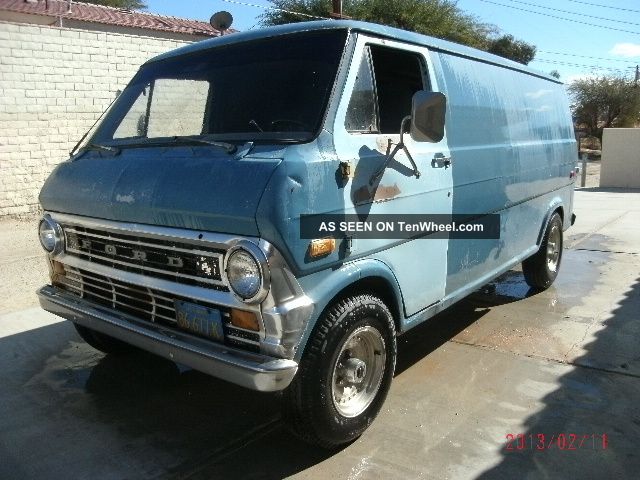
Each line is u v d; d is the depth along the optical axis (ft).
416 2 81.56
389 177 11.24
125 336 10.86
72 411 12.59
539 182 18.62
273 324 9.14
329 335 9.96
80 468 10.57
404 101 12.63
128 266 10.99
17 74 31.17
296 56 11.46
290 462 10.69
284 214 9.02
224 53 12.66
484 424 11.78
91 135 13.83
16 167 31.83
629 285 21.34
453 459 10.62
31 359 15.16
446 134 13.32
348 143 10.48
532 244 18.80
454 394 13.05
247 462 10.71
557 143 20.39
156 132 12.72
